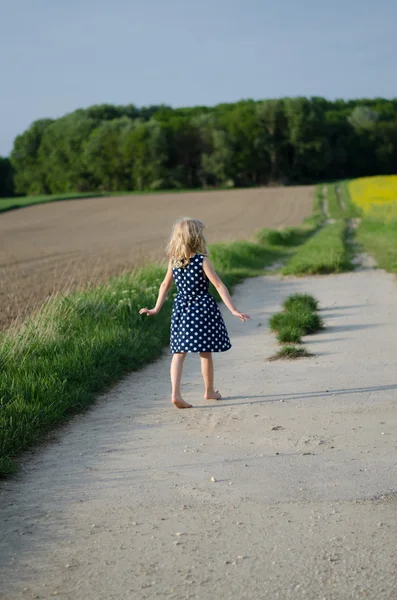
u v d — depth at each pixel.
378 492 3.67
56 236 38.44
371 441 4.55
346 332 8.66
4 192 134.50
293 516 3.41
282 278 15.55
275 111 111.12
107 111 142.75
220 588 2.74
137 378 6.89
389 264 15.88
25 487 4.01
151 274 12.79
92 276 17.53
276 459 4.29
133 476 4.11
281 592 2.69
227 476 4.03
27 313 10.98
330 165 119.19
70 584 2.84
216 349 5.62
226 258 17.78
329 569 2.85
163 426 5.16
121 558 3.05
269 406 5.57
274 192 73.50
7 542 3.27
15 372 6.24
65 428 5.24
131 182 111.62
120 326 8.41
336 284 13.77
